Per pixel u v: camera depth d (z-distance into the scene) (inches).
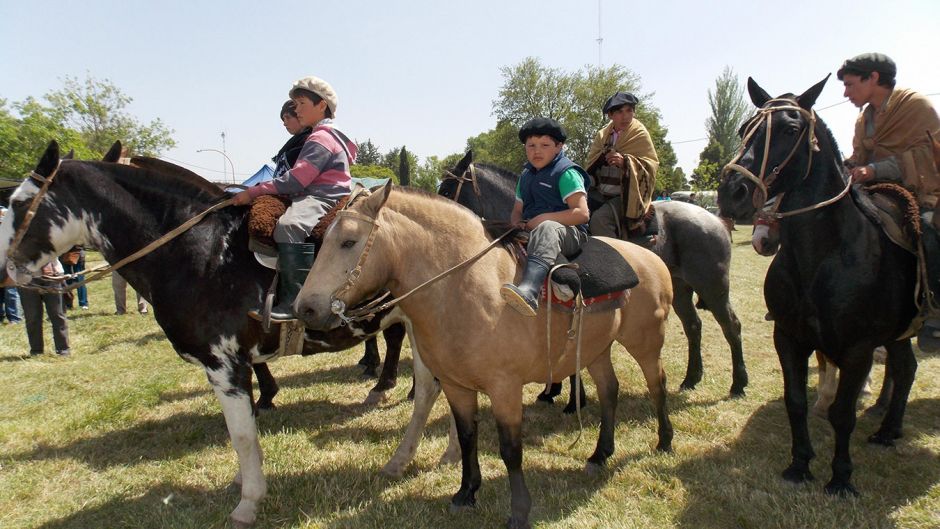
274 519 128.6
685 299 217.5
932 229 132.3
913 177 143.2
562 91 1660.9
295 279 124.7
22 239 119.4
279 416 199.3
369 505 133.7
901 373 161.9
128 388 225.5
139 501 138.5
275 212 127.2
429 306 110.1
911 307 133.9
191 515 129.2
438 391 154.4
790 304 136.9
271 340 131.6
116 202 125.6
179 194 131.6
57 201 121.5
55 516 132.3
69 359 280.7
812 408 192.5
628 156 190.2
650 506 131.6
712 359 261.3
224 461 161.0
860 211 130.9
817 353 186.9
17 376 247.8
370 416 198.4
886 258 129.4
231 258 128.5
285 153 150.7
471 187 206.7
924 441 165.6
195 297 123.6
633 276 130.7
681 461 153.9
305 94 139.3
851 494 131.5
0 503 137.9
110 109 1453.0
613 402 152.1
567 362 124.7
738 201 125.4
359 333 145.2
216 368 126.0
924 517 124.0
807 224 129.2
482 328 108.5
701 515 128.0
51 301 284.8
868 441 166.2
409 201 112.0
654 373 153.9
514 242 122.0
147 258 125.5
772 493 134.9
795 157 126.9
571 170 120.2
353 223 101.9
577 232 125.4
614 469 149.7
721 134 2169.0
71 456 164.9
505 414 113.3
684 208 214.7
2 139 1078.4
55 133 1148.5
